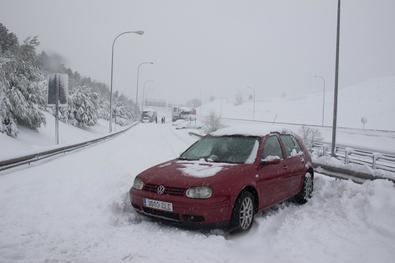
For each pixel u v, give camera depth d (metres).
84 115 36.28
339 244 4.70
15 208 5.95
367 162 13.88
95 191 7.21
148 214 5.21
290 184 6.46
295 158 6.86
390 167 12.74
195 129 41.06
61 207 6.11
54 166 10.81
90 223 5.33
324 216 5.94
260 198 5.50
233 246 4.56
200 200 4.71
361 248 4.57
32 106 22.42
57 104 16.47
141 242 4.54
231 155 5.97
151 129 42.41
